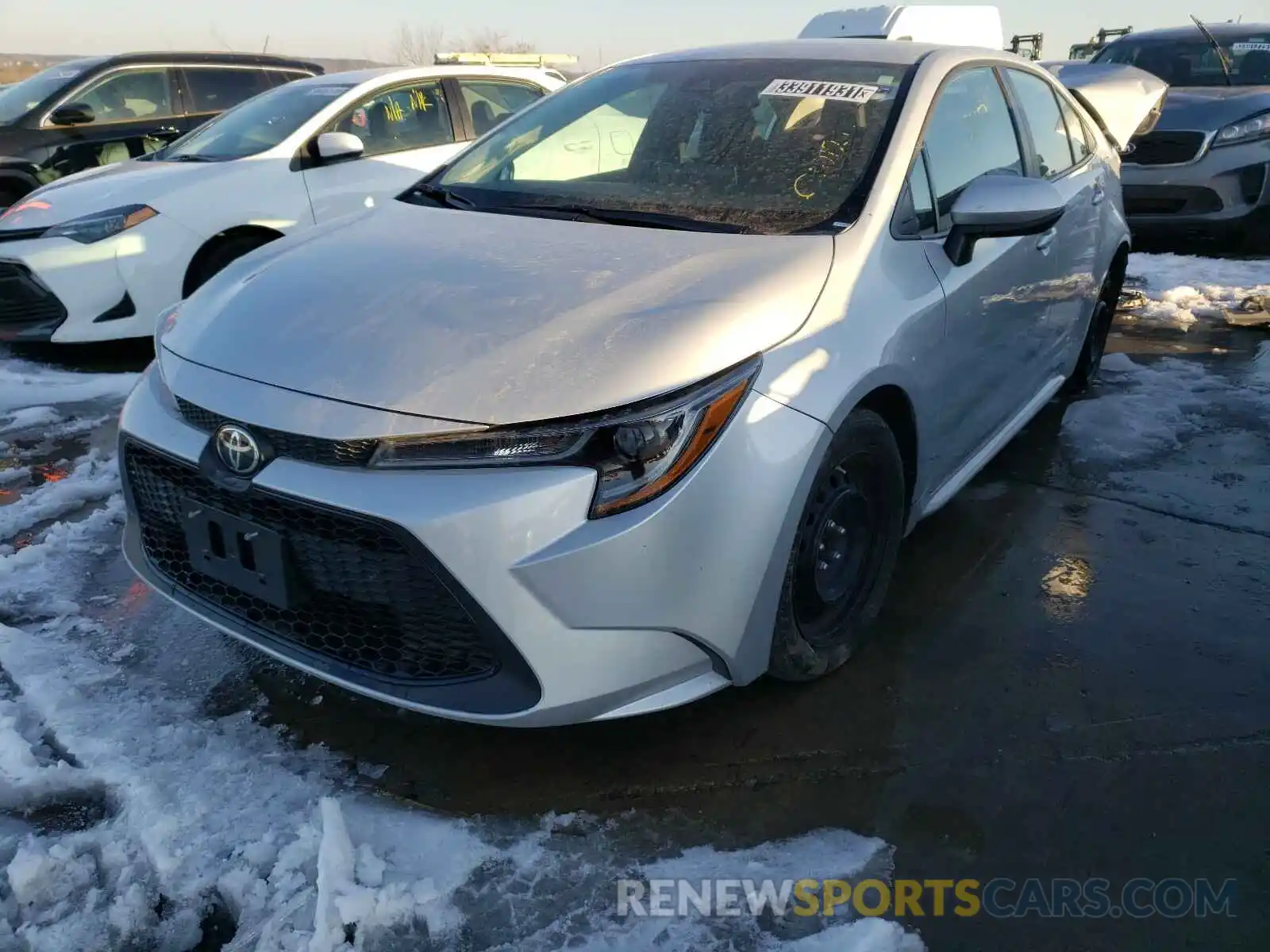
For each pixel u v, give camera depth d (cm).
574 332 200
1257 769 223
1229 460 389
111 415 441
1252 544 325
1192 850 201
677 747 228
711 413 193
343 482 187
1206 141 725
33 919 180
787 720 237
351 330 208
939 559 314
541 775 219
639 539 186
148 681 248
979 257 281
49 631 267
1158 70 859
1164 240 816
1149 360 515
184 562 231
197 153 546
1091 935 182
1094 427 423
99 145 717
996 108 329
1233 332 565
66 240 473
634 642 193
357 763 221
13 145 682
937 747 229
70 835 197
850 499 236
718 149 282
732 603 201
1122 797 214
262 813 204
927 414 257
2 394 452
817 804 212
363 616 198
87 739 222
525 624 184
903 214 259
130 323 488
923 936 181
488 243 248
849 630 252
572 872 193
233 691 245
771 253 232
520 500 181
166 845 192
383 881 187
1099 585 300
